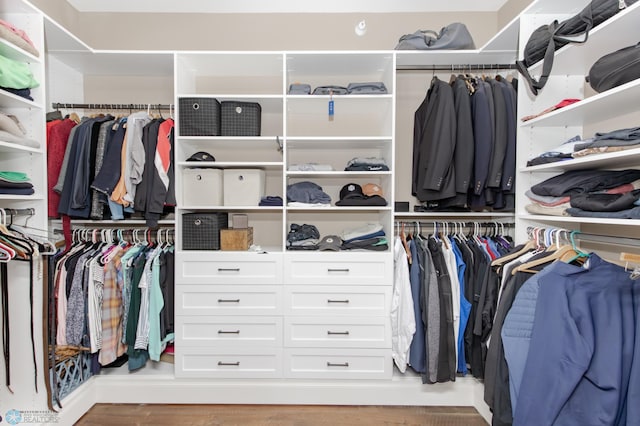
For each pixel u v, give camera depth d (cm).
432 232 239
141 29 243
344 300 198
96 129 190
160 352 193
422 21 243
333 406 198
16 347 163
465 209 211
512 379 130
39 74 163
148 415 188
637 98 123
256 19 244
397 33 243
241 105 207
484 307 167
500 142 179
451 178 184
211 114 202
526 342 128
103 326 185
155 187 189
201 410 193
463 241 198
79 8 237
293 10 241
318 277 198
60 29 174
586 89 171
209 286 198
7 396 163
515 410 121
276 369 199
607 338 102
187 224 204
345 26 243
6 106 161
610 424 96
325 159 242
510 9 228
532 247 160
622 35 128
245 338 199
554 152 156
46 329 163
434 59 209
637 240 118
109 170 185
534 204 164
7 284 161
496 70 217
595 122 162
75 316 176
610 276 117
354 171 206
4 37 143
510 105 183
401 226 219
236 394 198
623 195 117
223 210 224
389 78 211
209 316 198
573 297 113
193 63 215
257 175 209
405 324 184
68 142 184
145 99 241
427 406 197
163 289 196
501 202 187
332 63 215
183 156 209
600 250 163
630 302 106
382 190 230
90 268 179
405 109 241
